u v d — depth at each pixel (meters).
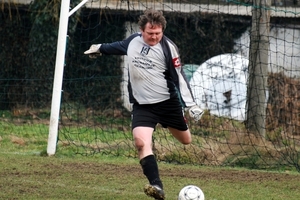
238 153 34.44
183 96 20.45
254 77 39.97
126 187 24.84
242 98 49.56
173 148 34.84
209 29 62.72
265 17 40.09
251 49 40.34
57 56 33.47
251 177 28.20
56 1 57.75
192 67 55.91
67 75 57.81
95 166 29.62
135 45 20.75
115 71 58.66
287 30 61.97
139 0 53.50
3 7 58.50
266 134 40.19
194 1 62.19
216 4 62.50
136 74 20.83
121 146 37.62
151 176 20.14
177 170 29.56
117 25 60.28
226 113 48.34
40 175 26.78
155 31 20.16
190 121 42.72
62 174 27.20
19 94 57.97
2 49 59.41
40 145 38.44
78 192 23.50
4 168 28.09
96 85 58.50
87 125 49.44
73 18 56.97
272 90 49.56
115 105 57.12
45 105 57.34
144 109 21.14
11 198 21.92
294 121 47.94
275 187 26.11
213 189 25.14
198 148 34.78
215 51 62.56
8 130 44.59
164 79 20.81
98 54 21.72
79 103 51.78
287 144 37.59
